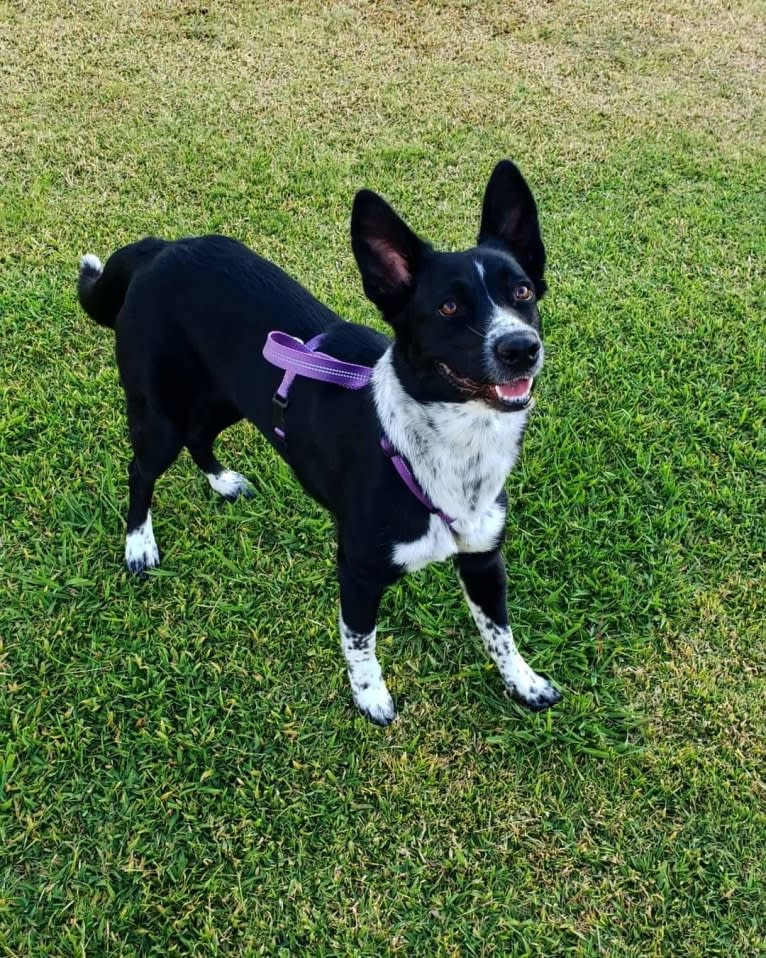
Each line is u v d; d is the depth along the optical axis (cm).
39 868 89
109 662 103
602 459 123
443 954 85
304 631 106
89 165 171
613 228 160
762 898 88
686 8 238
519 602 109
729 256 155
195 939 85
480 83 202
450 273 81
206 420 108
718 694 101
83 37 211
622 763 96
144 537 112
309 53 210
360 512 88
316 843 91
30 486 118
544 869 90
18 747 96
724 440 125
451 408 82
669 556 113
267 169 171
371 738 98
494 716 100
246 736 98
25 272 148
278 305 96
